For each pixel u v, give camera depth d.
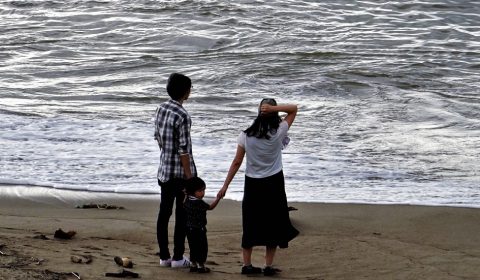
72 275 20.25
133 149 44.84
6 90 62.22
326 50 78.19
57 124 50.53
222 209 33.03
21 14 90.38
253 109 57.22
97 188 36.81
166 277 21.81
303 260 25.55
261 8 91.00
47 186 36.97
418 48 80.44
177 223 23.20
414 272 23.91
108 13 89.19
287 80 66.38
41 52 77.19
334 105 59.03
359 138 49.47
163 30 84.31
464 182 39.44
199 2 91.81
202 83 65.44
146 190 36.59
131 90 63.22
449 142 48.88
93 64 72.50
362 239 28.41
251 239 23.25
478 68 73.06
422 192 36.88
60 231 26.73
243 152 23.30
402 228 30.12
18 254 22.39
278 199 23.28
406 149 46.84
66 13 89.62
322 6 92.94
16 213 31.97
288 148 46.31
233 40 81.88
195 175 22.92
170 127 22.55
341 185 38.19
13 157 42.19
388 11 92.62
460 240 28.41
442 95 62.56
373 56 76.00
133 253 25.11
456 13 92.62
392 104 59.50
